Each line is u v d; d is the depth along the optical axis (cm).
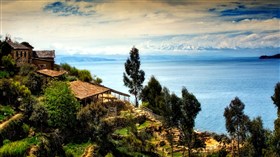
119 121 8169
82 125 7394
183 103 7762
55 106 7188
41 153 6353
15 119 6825
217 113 13212
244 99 17038
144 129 8281
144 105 10000
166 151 7688
